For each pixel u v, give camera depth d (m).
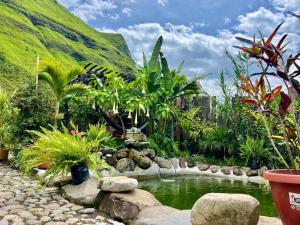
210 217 2.98
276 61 2.65
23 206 4.36
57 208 4.32
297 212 2.34
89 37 72.38
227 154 10.63
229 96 10.96
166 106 10.89
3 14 51.59
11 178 6.42
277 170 2.69
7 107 8.86
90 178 5.36
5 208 4.23
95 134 6.74
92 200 4.61
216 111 11.66
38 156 5.43
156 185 7.04
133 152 8.85
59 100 9.33
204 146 10.90
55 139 5.23
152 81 11.02
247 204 2.94
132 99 10.23
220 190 6.38
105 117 10.91
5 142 8.77
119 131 10.95
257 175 8.70
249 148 9.27
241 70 10.20
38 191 5.29
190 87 11.80
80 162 5.25
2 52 38.91
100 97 10.16
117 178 4.49
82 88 9.93
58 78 9.10
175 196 5.75
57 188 5.50
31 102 8.77
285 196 2.39
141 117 11.41
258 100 2.83
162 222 3.55
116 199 4.16
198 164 9.73
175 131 11.71
